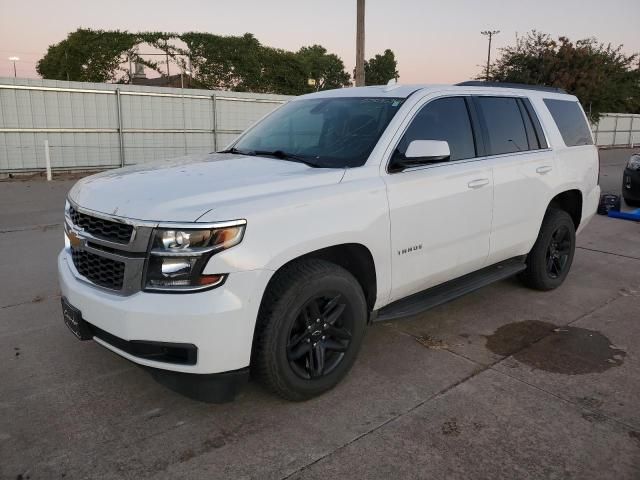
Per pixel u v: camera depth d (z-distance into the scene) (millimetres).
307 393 3328
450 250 4117
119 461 2814
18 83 16203
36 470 2736
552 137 5207
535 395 3496
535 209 4918
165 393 3484
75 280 3232
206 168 3594
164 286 2814
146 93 18875
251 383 3609
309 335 3289
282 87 35562
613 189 14047
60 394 3455
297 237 3053
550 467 2793
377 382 3652
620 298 5383
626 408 3352
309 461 2828
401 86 4309
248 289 2867
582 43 29188
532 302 5234
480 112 4512
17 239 7652
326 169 3521
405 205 3668
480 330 4559
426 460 2842
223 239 2803
